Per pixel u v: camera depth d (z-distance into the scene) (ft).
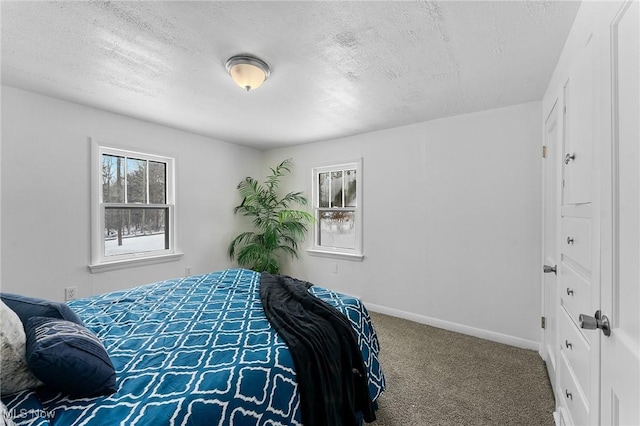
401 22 4.83
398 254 10.64
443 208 9.61
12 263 7.54
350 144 11.96
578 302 3.97
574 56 4.43
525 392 6.12
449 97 7.91
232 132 11.60
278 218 13.57
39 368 2.81
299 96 7.93
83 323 4.77
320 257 12.92
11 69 6.55
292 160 13.89
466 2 4.37
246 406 3.18
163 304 5.87
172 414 2.74
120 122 9.53
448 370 6.98
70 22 4.87
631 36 2.26
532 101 8.07
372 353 5.57
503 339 8.50
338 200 12.71
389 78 6.84
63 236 8.38
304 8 4.53
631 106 2.26
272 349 3.95
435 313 9.78
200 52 5.81
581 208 3.85
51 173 8.14
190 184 11.67
